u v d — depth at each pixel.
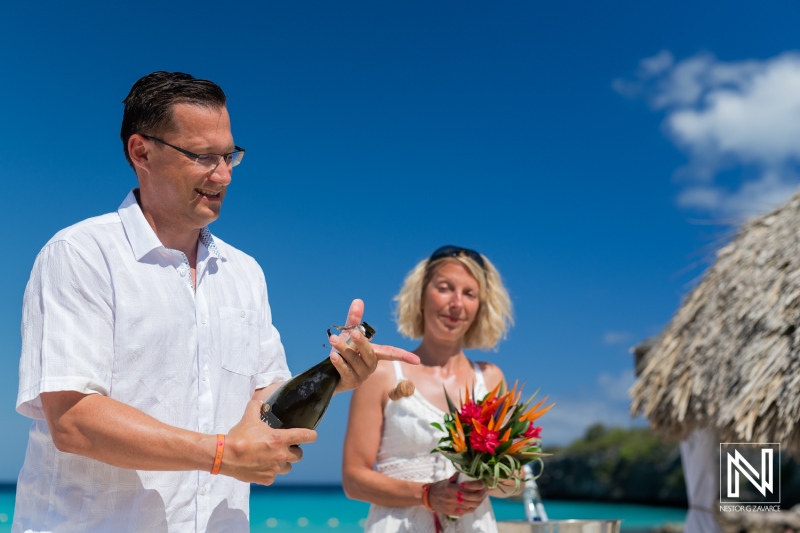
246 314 2.10
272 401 1.84
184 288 1.96
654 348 6.42
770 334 5.02
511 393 2.82
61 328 1.77
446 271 3.31
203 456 1.67
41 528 1.80
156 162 1.89
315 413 1.86
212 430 1.94
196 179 1.89
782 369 4.79
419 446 3.12
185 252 2.02
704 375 5.54
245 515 2.01
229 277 2.10
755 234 5.86
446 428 2.85
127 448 1.66
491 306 3.44
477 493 2.83
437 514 3.03
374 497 3.05
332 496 56.34
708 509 5.93
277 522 42.56
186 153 1.87
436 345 3.32
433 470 3.11
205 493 1.91
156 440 1.66
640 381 6.30
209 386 1.95
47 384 1.71
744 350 5.18
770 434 4.73
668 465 37.44
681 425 5.97
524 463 2.80
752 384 4.89
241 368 2.06
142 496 1.83
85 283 1.82
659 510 37.31
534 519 3.04
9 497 48.78
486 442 2.70
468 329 3.52
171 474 1.86
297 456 1.73
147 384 1.86
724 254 6.11
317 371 1.88
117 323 1.84
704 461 5.97
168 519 1.85
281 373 2.19
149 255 1.92
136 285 1.88
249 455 1.68
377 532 3.04
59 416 1.71
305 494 63.88
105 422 1.67
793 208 5.61
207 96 1.91
